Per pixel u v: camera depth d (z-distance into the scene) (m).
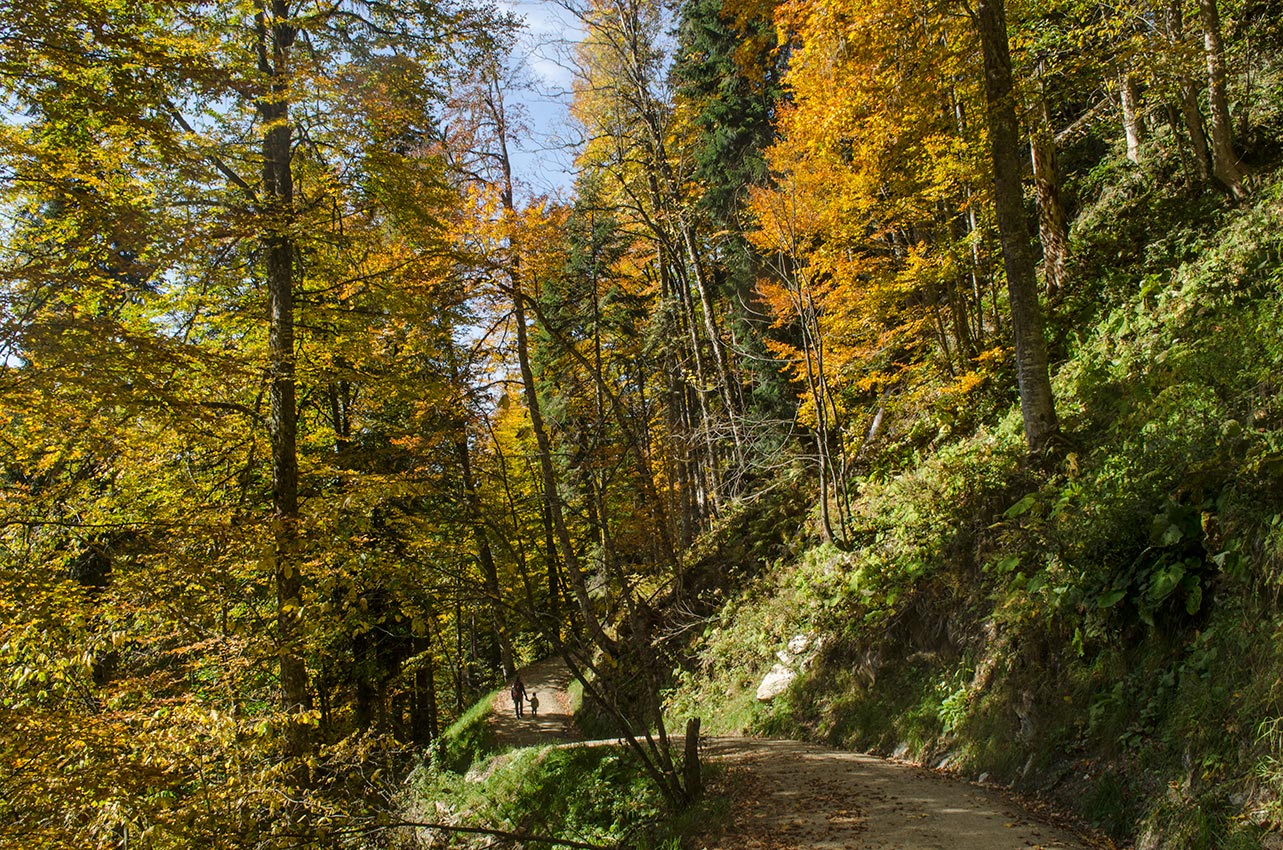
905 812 7.22
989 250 14.76
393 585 9.50
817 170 13.67
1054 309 13.65
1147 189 13.93
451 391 11.46
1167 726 6.09
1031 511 9.30
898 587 11.45
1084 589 7.65
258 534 8.31
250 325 11.79
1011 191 10.54
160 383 7.74
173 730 6.75
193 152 8.80
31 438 7.87
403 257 11.68
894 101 12.16
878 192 13.73
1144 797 5.94
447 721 27.31
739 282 20.83
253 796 7.17
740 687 14.57
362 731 11.34
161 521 8.03
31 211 8.37
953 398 14.25
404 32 11.49
